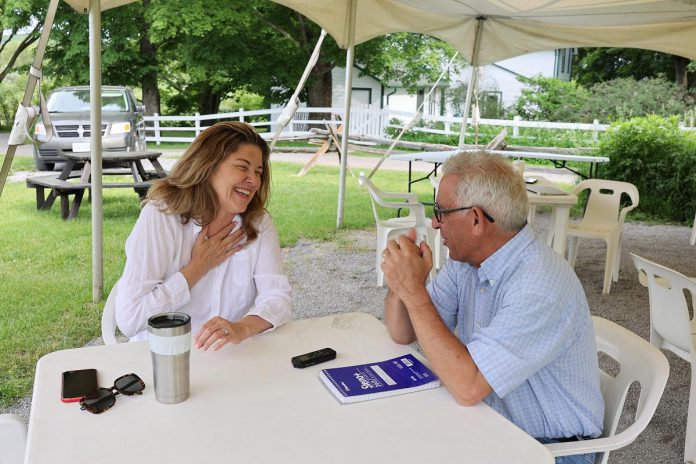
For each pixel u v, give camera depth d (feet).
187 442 3.98
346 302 15.34
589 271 19.01
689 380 11.50
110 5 13.57
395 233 16.22
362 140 49.65
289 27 64.90
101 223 14.19
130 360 5.29
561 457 5.33
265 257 7.04
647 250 22.52
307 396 4.67
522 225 5.31
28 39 65.98
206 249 6.64
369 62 68.39
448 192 5.34
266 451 3.90
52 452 3.84
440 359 4.79
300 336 5.92
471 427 4.29
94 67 13.35
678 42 21.65
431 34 23.58
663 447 9.09
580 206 30.22
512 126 50.29
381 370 5.07
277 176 36.78
